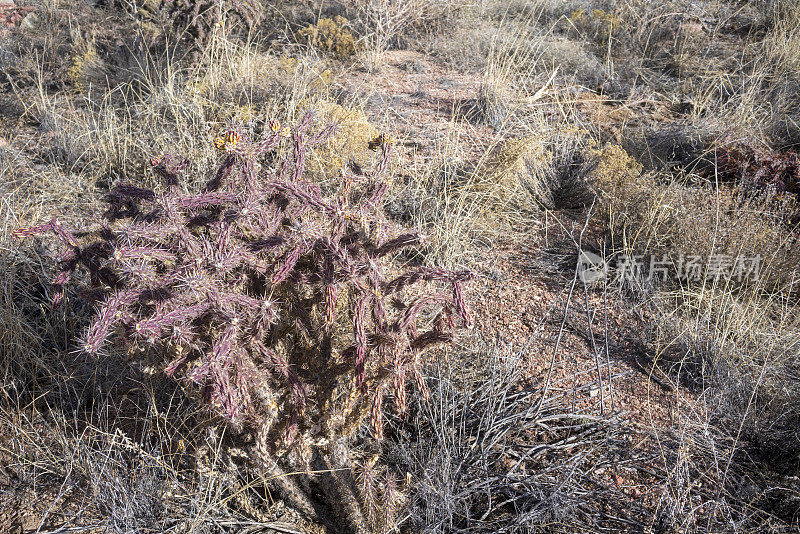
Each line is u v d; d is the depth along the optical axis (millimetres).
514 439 3160
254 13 7223
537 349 3740
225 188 2584
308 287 2418
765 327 3926
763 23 8953
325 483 2596
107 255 2441
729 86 7234
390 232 2531
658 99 7164
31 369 3354
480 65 7750
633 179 4875
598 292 4266
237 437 2502
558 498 2811
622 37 8461
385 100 6629
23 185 4797
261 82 5941
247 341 2121
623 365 3680
